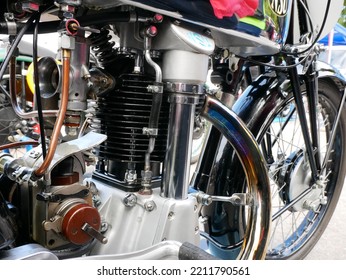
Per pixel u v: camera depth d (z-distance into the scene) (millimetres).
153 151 669
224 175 925
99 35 639
